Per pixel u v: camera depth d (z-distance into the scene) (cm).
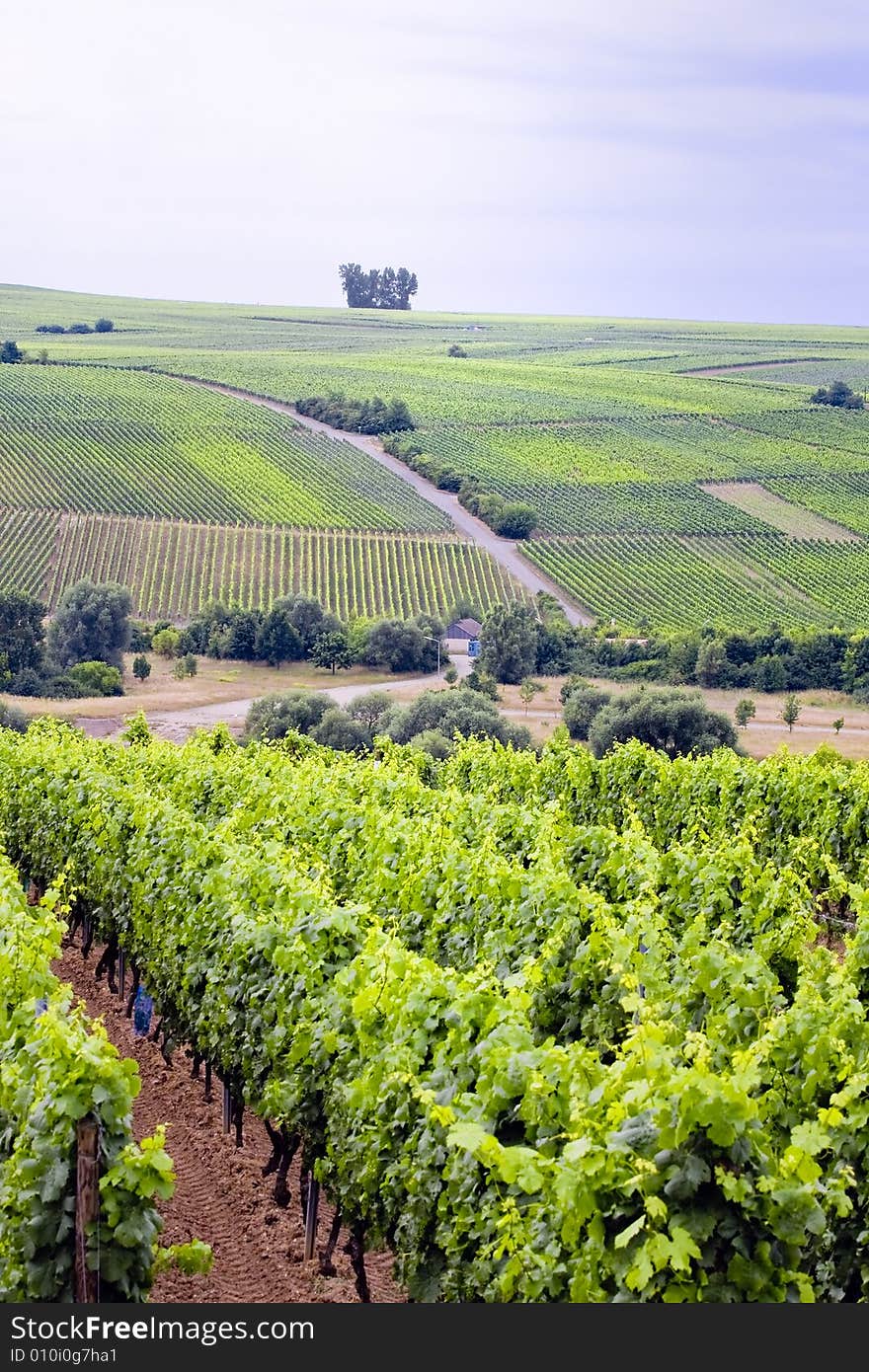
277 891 1523
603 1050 1270
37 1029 1034
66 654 8400
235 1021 1421
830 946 2217
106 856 2039
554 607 10019
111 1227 923
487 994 1079
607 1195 805
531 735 5856
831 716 7062
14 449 13362
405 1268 1020
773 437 15562
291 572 10894
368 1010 1161
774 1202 785
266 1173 1364
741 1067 839
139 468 13038
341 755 3681
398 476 13400
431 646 8606
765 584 10794
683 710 5503
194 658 8300
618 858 1734
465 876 1622
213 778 2616
